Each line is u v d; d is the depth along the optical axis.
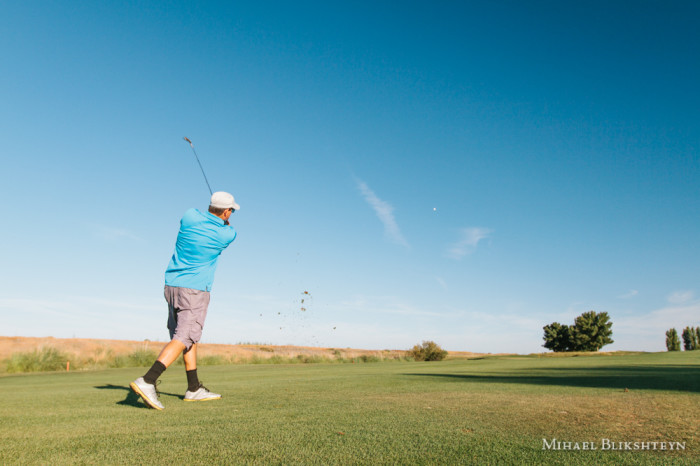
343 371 10.16
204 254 3.70
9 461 1.82
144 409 3.30
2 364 12.68
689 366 10.06
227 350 22.78
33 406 3.51
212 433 2.36
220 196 3.91
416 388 4.88
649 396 3.94
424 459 1.86
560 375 7.16
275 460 1.84
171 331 3.85
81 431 2.43
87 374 10.86
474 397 3.92
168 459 1.85
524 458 1.89
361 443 2.13
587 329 53.28
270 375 8.54
